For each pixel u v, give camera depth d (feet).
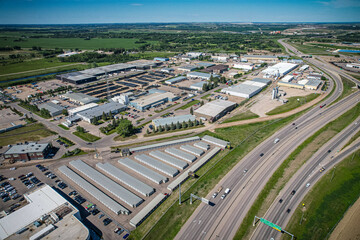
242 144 384.06
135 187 284.41
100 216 247.91
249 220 239.91
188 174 306.55
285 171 313.53
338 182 291.99
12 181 306.96
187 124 449.06
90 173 314.55
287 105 542.16
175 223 237.86
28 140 409.28
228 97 602.03
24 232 218.79
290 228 230.48
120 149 379.55
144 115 505.66
